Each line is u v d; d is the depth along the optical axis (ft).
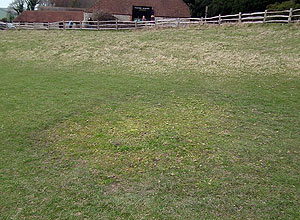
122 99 29.96
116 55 56.24
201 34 71.15
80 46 67.82
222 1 113.91
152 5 126.41
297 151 18.15
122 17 121.70
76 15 159.84
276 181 14.98
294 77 35.81
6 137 20.99
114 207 13.23
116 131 21.74
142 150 18.56
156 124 22.99
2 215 12.85
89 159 17.62
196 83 35.73
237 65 43.68
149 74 41.42
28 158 17.88
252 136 20.49
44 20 156.25
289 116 24.12
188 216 12.54
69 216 12.73
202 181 15.03
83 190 14.52
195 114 25.18
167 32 78.07
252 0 101.40
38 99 30.19
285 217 12.36
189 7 139.74
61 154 18.34
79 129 22.29
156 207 13.14
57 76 41.57
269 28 65.31
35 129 22.38
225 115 24.80
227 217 12.42
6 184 15.12
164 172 15.97
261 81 35.19
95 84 36.32
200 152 18.16
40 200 13.84
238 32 67.46
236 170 16.03
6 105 28.32
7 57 60.44
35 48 68.44
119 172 16.07
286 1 86.63
